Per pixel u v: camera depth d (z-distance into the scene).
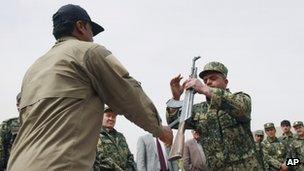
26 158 2.58
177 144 4.04
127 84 2.86
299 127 13.37
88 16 3.15
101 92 2.84
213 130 5.20
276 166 12.91
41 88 2.76
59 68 2.78
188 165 8.72
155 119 2.95
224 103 4.93
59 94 2.70
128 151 7.35
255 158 5.20
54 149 2.57
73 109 2.70
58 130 2.62
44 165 2.54
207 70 5.43
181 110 4.62
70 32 3.07
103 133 6.98
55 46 3.00
